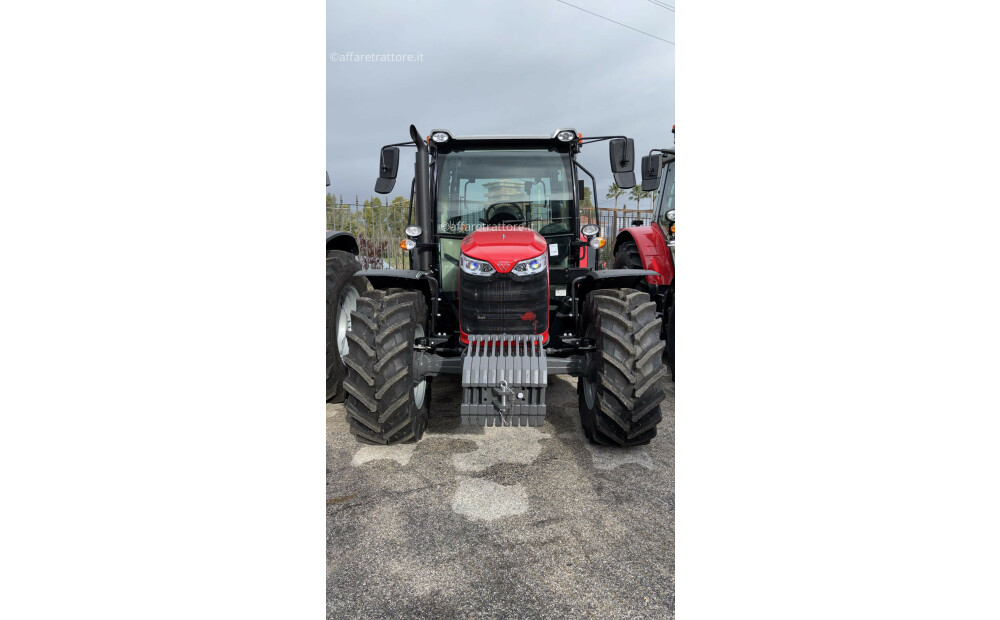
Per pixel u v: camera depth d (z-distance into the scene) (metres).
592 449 3.15
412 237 3.42
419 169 3.37
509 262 3.09
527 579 2.09
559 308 3.73
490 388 2.75
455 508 2.54
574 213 3.74
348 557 2.20
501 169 3.72
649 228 4.98
